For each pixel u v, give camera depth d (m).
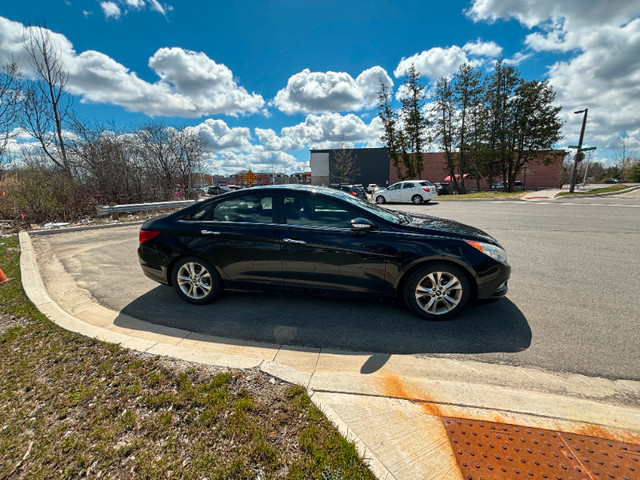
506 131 27.97
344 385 2.12
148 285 4.45
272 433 1.71
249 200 3.55
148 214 13.02
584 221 9.36
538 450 1.60
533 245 6.30
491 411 1.87
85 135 13.08
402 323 3.16
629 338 2.77
